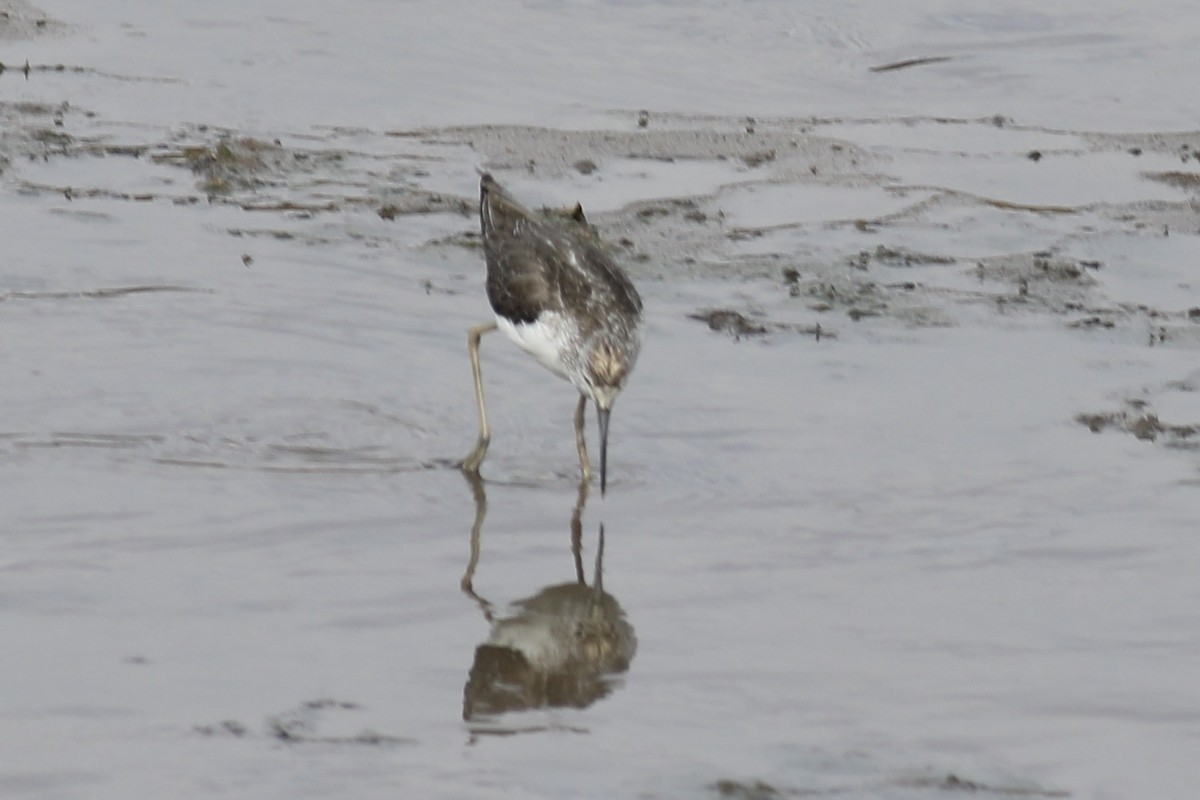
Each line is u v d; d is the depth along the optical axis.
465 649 10.33
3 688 9.61
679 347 15.76
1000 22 27.62
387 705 9.59
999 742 9.28
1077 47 26.70
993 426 14.08
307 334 15.56
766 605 11.01
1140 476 13.09
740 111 23.55
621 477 13.14
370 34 25.95
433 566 11.53
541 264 13.19
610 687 9.88
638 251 18.20
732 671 10.09
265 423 13.71
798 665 10.17
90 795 8.58
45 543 11.48
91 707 9.44
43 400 13.82
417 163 20.83
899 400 14.62
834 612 10.91
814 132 22.64
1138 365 15.49
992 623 10.74
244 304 16.16
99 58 24.27
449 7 27.41
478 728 9.36
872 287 17.39
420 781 8.78
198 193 19.44
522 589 11.22
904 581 11.38
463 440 13.72
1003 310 16.86
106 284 16.47
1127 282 17.73
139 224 18.27
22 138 20.81
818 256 18.23
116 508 12.07
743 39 26.66
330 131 21.91
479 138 21.81
